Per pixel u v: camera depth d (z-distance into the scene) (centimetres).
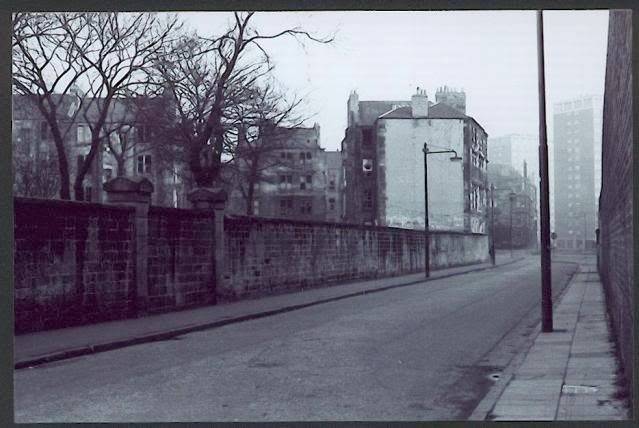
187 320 1627
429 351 1156
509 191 10594
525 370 955
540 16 1435
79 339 1270
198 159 3111
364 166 7119
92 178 5672
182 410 744
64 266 1479
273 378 920
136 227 1716
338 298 2402
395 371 971
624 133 809
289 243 2677
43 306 1416
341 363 1035
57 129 2611
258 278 2412
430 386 867
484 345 1228
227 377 930
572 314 1747
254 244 2389
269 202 7969
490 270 4862
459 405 765
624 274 847
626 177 771
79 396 819
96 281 1578
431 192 6500
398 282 3319
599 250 3678
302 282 2788
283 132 3756
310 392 831
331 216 9644
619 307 1020
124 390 852
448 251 5422
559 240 8969
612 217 1356
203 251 2055
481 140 7219
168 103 3123
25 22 2466
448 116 6538
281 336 1369
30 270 1382
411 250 4462
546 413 698
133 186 1709
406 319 1667
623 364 893
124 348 1238
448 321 1620
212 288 2100
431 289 2872
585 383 852
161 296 1827
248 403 775
